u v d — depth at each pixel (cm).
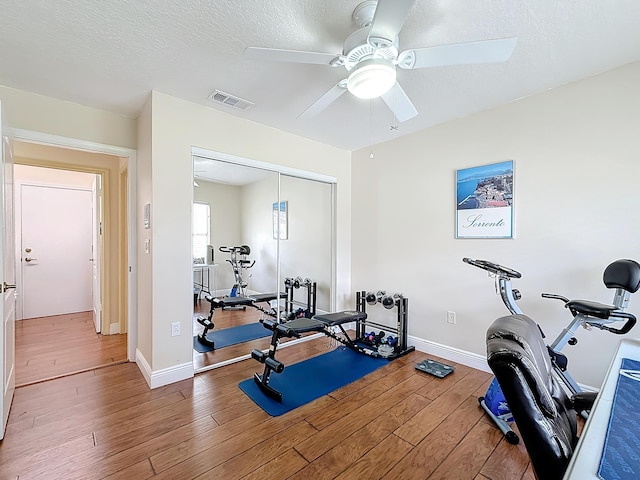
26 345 332
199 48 184
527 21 158
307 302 379
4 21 159
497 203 258
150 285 243
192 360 259
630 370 112
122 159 350
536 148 238
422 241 314
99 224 379
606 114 208
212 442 175
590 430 77
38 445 171
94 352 313
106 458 162
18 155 308
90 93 240
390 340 327
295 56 151
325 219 384
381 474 153
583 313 177
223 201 319
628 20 157
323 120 293
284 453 167
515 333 94
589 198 215
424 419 198
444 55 146
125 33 170
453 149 288
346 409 210
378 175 361
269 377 256
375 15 122
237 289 334
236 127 286
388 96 191
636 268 168
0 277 174
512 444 174
